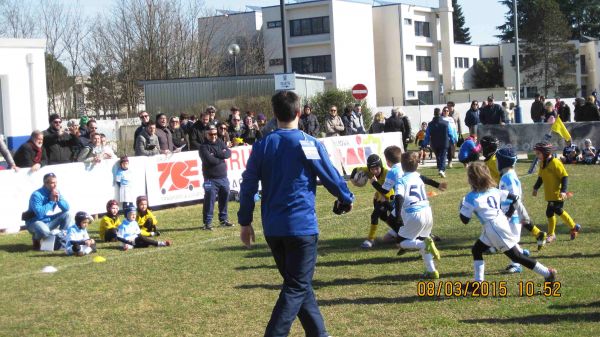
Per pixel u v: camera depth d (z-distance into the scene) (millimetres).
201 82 34375
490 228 7391
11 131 25781
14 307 7648
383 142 21859
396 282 8070
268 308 7246
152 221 12023
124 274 9172
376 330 6309
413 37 63469
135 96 48469
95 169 14664
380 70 62875
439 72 66562
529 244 9883
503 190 8461
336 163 20234
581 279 7738
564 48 65625
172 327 6707
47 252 11102
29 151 13625
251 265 9383
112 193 14969
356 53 59594
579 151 22641
